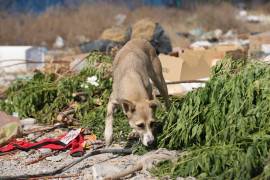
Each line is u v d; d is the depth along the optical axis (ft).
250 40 72.08
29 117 48.47
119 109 43.83
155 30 66.80
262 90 34.30
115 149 37.42
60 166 35.88
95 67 49.78
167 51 66.74
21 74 69.51
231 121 33.76
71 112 46.11
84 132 42.50
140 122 36.17
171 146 36.40
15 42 111.34
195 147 34.45
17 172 34.94
